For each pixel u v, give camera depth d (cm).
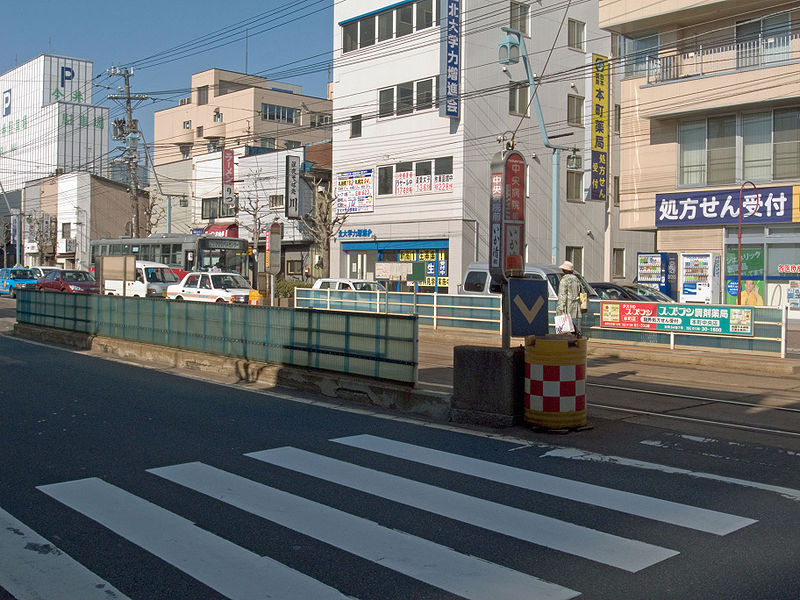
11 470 724
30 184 7131
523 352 921
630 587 452
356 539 534
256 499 629
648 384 1293
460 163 3234
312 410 1037
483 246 3312
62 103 9994
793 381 1345
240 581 462
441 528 557
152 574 474
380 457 770
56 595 445
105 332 1781
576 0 3625
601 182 3133
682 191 2567
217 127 7206
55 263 6756
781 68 2270
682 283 2573
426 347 1931
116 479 692
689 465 743
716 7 2384
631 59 2705
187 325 1508
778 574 472
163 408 1049
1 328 2419
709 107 2425
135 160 4212
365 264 3722
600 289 1995
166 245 3591
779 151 2377
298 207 4047
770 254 2422
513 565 486
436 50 3319
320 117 7375
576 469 725
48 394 1164
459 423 943
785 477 701
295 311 1240
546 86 3522
